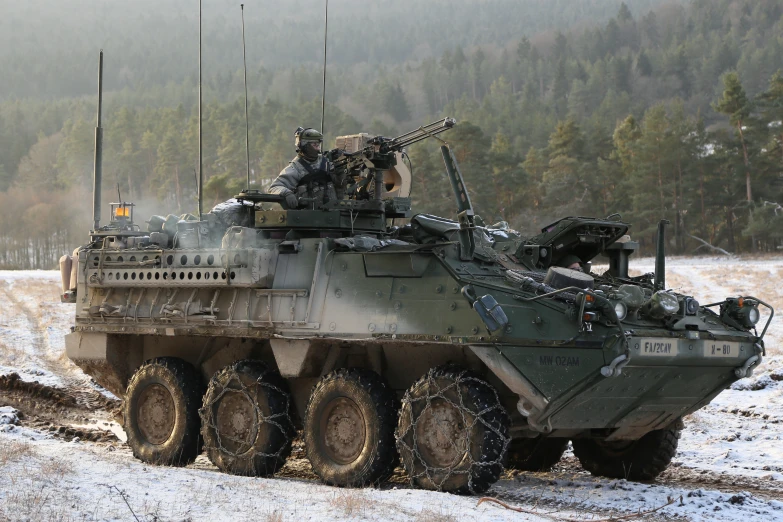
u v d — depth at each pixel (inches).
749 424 645.3
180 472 446.0
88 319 561.6
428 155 2439.7
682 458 551.5
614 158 3147.1
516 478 488.4
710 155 2933.1
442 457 425.4
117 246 549.0
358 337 446.3
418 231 469.1
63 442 551.5
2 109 7859.3
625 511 403.5
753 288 1555.1
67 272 606.2
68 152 4739.2
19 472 400.2
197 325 508.1
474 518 359.3
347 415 459.5
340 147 572.1
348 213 511.5
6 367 851.4
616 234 510.3
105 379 575.2
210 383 503.8
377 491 413.7
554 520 370.6
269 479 455.2
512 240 516.4
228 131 4158.5
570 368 403.5
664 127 2891.2
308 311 466.3
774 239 2878.9
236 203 549.3
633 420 458.0
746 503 421.1
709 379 458.6
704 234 2891.2
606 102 7170.3
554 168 3048.7
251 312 486.9
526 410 411.2
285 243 485.1
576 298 405.4
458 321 416.8
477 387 418.0
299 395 500.4
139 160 4601.4
